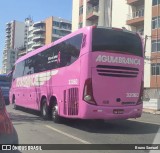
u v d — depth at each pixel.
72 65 13.49
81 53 12.80
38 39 132.00
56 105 15.13
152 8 47.81
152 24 47.50
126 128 13.62
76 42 13.39
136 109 13.20
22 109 23.86
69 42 14.06
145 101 32.19
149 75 46.69
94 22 64.00
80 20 67.12
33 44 134.25
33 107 18.98
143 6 50.53
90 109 12.38
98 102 12.52
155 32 46.88
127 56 13.12
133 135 11.66
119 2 55.53
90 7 64.56
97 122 15.73
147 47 47.53
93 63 12.50
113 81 12.79
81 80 12.64
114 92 12.80
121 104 12.91
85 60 12.54
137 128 13.62
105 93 12.63
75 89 13.08
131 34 13.41
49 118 16.41
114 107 12.73
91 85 12.42
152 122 16.34
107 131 12.65
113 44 12.91
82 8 66.62
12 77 25.16
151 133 12.17
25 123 14.92
